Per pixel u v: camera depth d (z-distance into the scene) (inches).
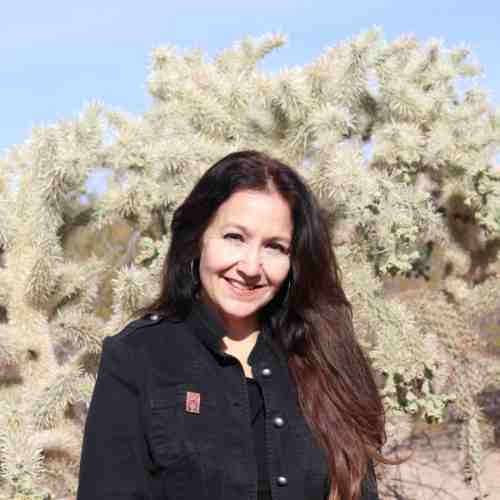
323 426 66.5
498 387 180.9
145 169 138.9
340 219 139.3
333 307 71.5
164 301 67.9
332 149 134.9
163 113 163.9
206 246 65.9
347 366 70.6
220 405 62.9
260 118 152.5
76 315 132.0
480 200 165.8
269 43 189.6
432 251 192.7
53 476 125.9
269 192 65.2
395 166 160.1
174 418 61.3
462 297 178.1
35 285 130.9
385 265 143.4
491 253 182.2
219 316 68.3
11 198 136.1
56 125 135.6
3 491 112.7
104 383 62.2
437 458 203.5
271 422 64.7
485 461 196.2
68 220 139.0
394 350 136.3
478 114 188.5
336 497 65.7
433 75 180.9
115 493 59.9
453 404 179.6
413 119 168.2
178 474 60.1
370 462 71.2
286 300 70.4
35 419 125.0
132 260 163.3
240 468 61.2
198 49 192.9
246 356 68.5
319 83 151.7
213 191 65.6
